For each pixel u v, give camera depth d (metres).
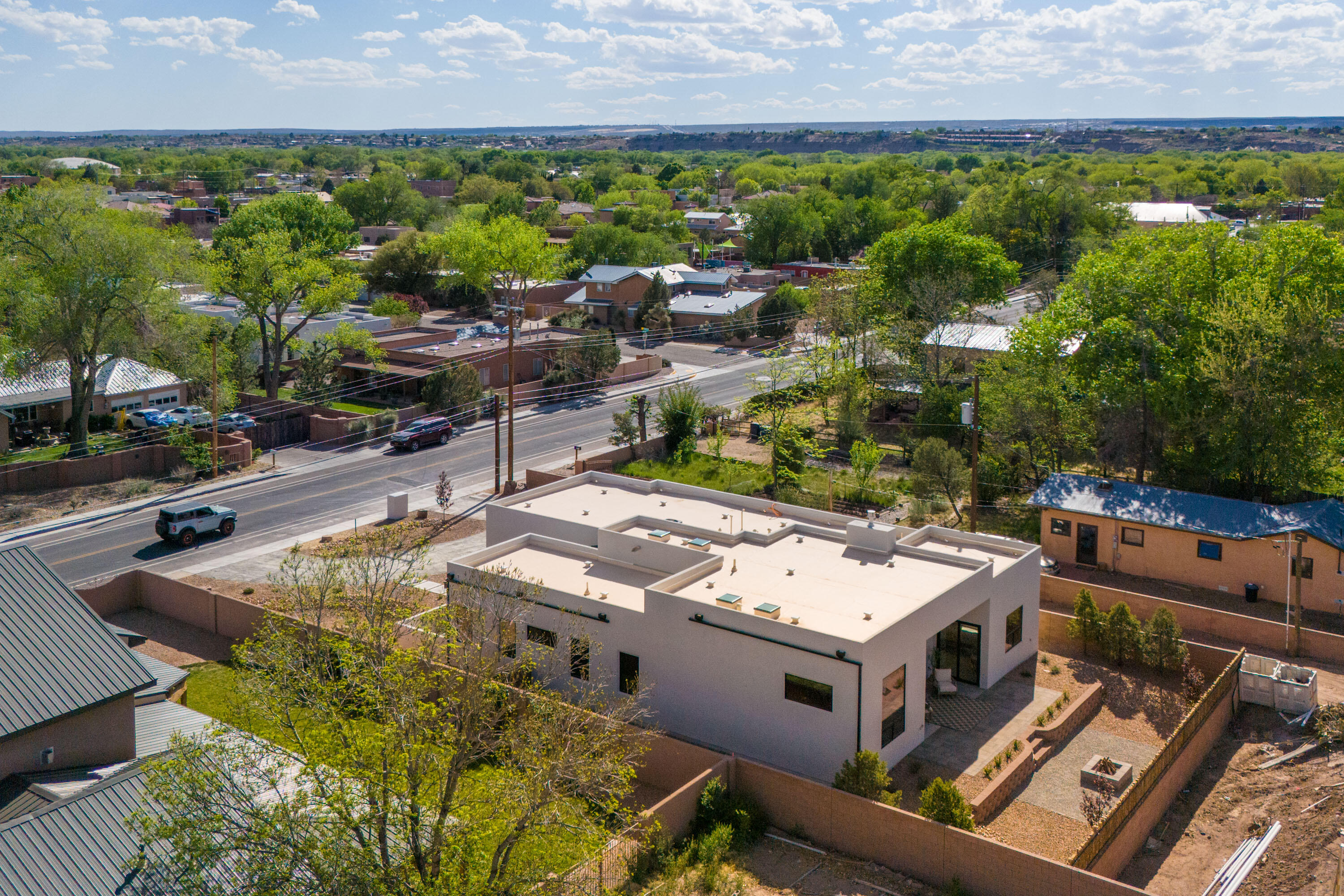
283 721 17.52
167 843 17.78
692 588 28.89
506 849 16.72
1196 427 45.78
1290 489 42.34
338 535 46.00
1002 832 22.92
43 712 20.92
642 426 59.50
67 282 54.31
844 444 61.41
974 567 30.28
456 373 69.25
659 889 20.17
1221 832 23.84
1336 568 35.84
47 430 60.91
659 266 116.06
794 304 99.19
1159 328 48.53
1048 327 51.44
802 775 25.25
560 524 35.41
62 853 17.30
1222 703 28.16
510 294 107.31
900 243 77.38
